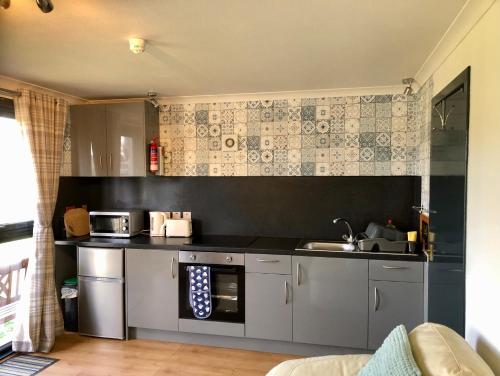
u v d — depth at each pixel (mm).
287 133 3561
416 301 2799
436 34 2064
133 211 3666
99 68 2723
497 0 1544
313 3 1695
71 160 3699
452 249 2100
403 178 3330
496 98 1551
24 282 3141
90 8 1736
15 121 3123
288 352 3105
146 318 3293
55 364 2924
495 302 1544
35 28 1971
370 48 2297
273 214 3631
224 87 3318
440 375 1320
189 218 3793
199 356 3061
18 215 3221
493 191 1571
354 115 3406
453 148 2088
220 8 1740
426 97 2852
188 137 3779
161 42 2184
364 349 2949
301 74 2898
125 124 3568
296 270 2982
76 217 3639
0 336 3207
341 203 3475
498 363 1506
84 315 3398
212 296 3170
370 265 2863
